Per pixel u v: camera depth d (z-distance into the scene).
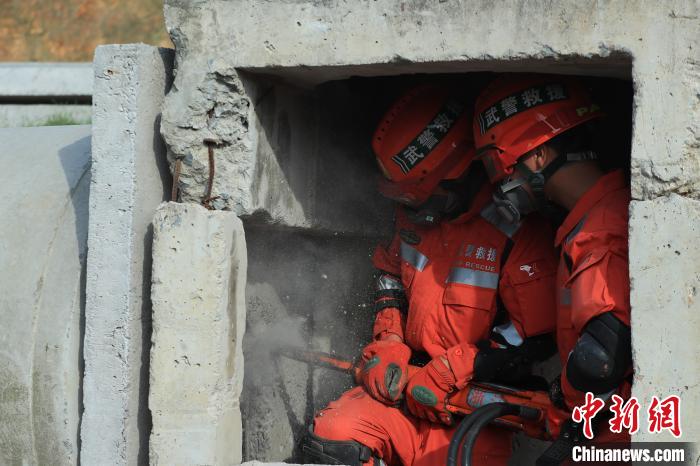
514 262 3.83
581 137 3.55
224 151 3.61
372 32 3.33
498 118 3.59
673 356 2.90
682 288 2.90
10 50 10.93
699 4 2.90
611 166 4.03
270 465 3.55
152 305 3.48
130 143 3.55
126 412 3.52
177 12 3.57
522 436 4.50
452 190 3.96
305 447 3.82
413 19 3.27
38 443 3.67
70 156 4.15
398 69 3.41
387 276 4.29
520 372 3.79
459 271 3.90
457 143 3.95
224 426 3.49
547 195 3.58
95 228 3.57
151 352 3.47
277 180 3.87
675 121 2.94
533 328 3.75
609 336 3.04
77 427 3.64
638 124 2.98
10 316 3.72
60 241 3.81
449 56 3.22
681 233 2.90
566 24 3.06
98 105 3.58
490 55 3.17
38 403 3.65
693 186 2.92
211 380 3.43
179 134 3.59
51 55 10.84
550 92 3.55
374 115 4.64
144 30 10.91
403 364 3.93
